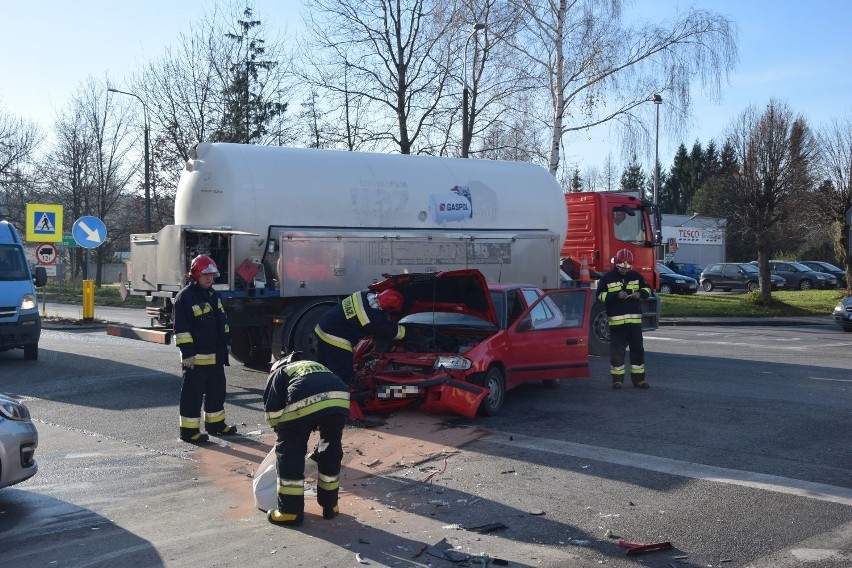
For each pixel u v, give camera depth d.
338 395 6.08
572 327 11.28
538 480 7.16
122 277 13.69
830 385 12.34
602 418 9.80
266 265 12.65
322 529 5.93
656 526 5.95
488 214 14.95
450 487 6.97
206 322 8.67
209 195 12.45
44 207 22.50
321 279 12.66
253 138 31.11
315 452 6.20
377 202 13.50
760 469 7.47
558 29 24.69
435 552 5.45
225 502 6.58
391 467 7.61
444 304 10.66
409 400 9.38
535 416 9.92
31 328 14.43
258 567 5.20
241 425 9.55
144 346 17.25
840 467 7.54
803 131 29.80
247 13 31.48
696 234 58.41
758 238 30.03
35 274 15.27
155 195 33.91
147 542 5.66
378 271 13.27
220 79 31.53
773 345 18.75
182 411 8.60
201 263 8.64
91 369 13.72
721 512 6.25
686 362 15.20
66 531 5.89
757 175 29.62
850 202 31.17
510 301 10.73
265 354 14.10
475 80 27.06
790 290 42.97
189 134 31.69
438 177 14.38
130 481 7.18
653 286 17.94
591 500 6.58
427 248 13.86
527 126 26.64
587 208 17.36
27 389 11.84
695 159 89.12
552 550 5.50
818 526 5.93
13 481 6.27
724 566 5.21
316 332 8.48
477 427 9.24
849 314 22.92
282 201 12.58
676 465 7.61
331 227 13.03
